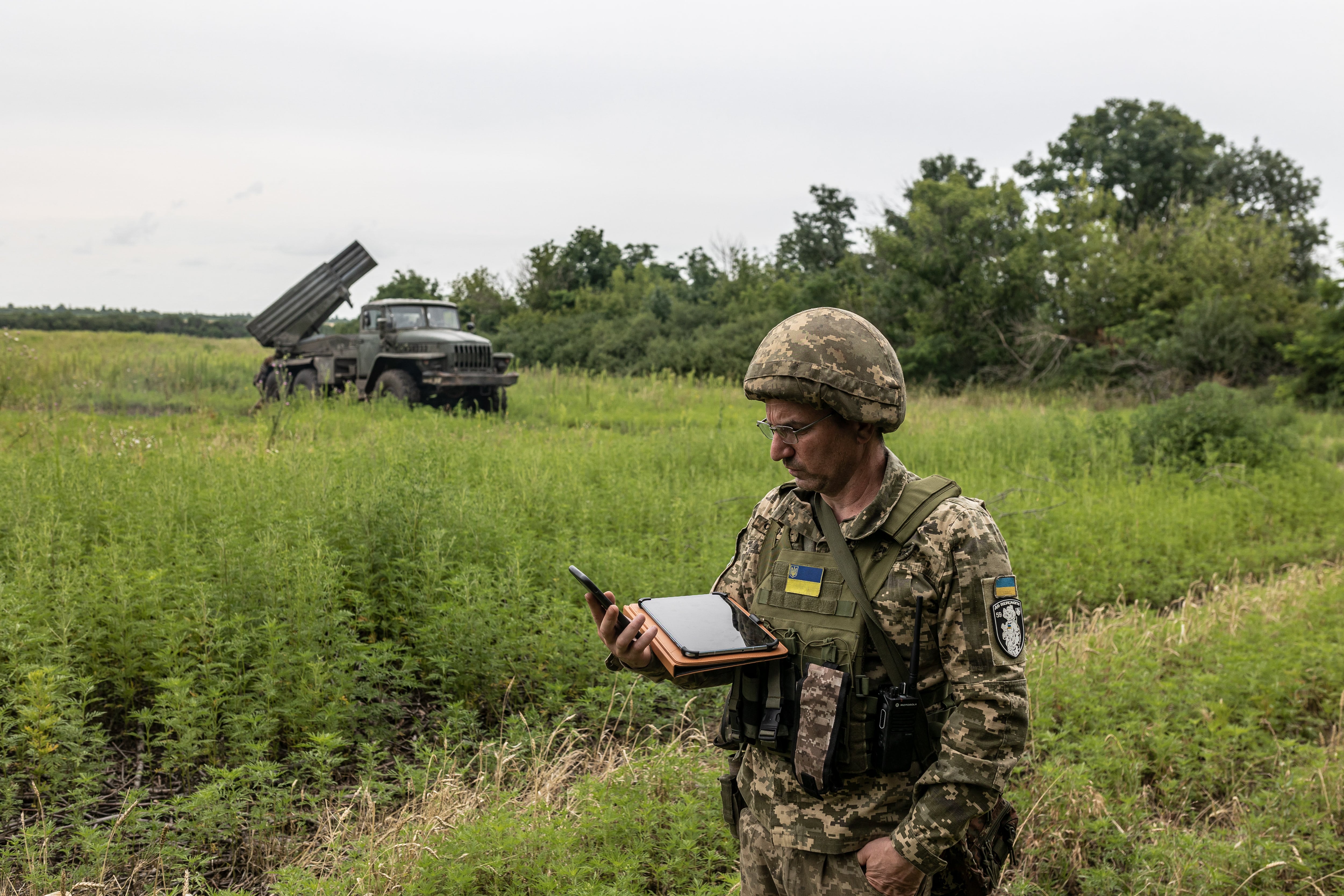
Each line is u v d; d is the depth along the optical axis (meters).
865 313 33.00
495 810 3.17
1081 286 28.95
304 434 11.12
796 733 1.82
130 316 71.19
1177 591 7.18
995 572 1.75
